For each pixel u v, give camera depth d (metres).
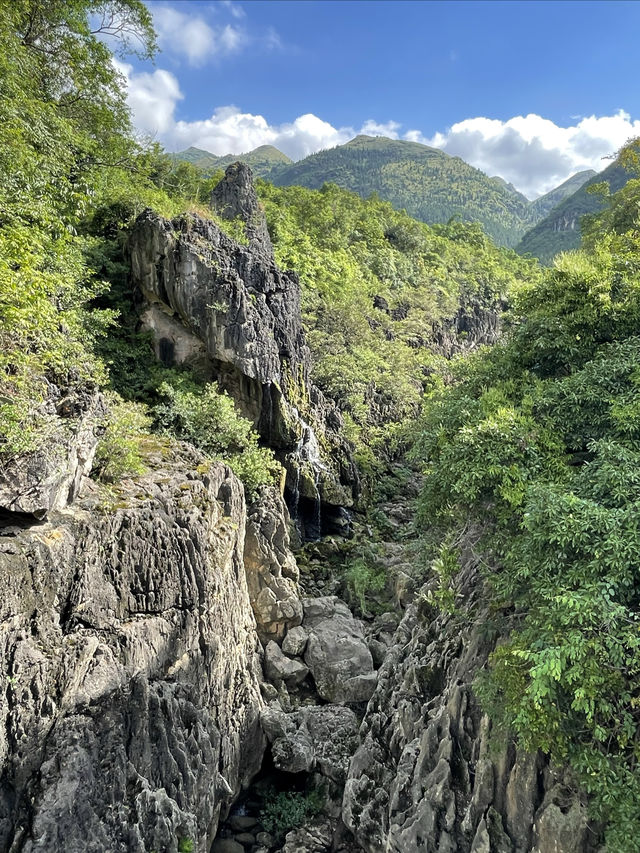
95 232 27.80
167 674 12.73
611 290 16.92
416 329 59.44
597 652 9.19
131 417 16.66
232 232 32.31
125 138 31.48
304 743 17.19
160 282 25.52
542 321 16.72
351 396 41.19
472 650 14.32
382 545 31.19
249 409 27.61
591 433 13.67
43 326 12.08
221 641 15.48
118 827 10.20
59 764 9.39
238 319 25.70
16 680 9.05
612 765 9.43
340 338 46.03
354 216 79.00
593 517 10.08
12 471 9.67
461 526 16.69
